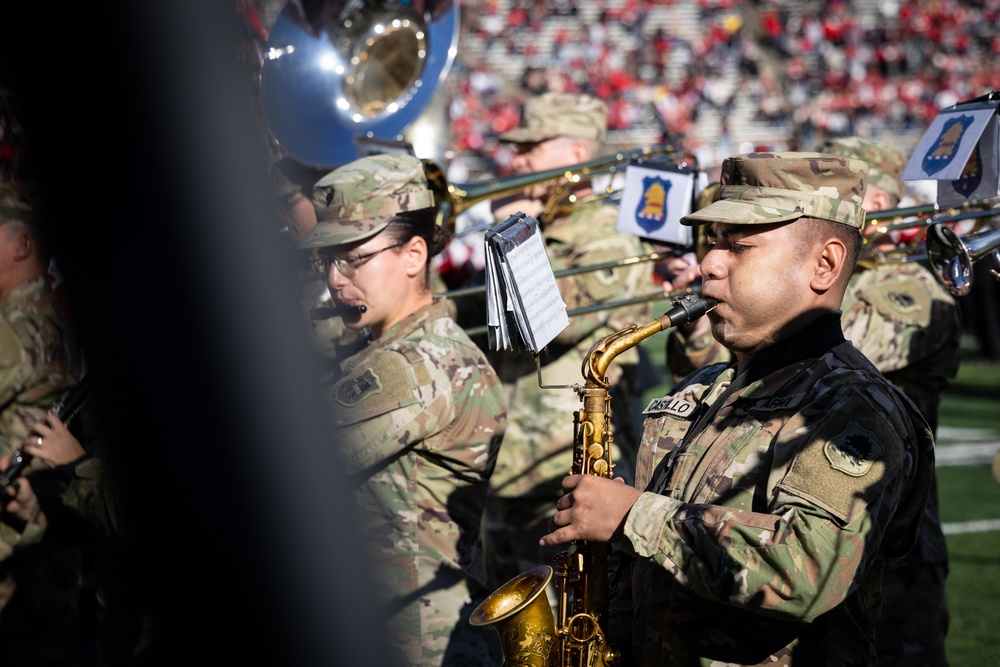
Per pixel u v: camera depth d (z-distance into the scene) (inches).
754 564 167.3
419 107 386.9
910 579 301.7
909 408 187.5
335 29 367.2
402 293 258.4
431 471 245.6
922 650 302.4
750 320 188.9
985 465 755.4
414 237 259.8
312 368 225.6
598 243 370.3
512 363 376.2
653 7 1999.3
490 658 242.5
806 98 1927.9
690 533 174.1
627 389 378.6
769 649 179.5
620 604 211.5
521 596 208.5
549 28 1969.7
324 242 250.1
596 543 203.8
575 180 367.2
